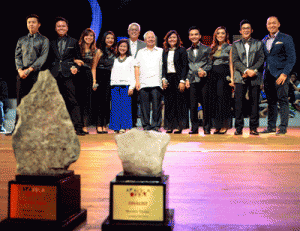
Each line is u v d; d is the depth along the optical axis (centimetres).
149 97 521
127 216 128
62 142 132
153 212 127
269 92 526
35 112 132
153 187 127
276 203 166
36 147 131
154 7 1020
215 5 1029
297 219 145
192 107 530
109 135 504
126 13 999
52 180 128
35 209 128
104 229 126
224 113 523
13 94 1040
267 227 136
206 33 1046
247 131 581
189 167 252
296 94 791
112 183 128
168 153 320
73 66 497
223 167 252
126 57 523
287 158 291
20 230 126
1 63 1027
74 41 507
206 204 164
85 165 260
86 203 166
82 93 533
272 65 507
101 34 970
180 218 146
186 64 521
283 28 1018
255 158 292
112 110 531
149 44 516
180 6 1027
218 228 135
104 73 532
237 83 504
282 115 513
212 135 506
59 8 971
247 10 1024
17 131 131
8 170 242
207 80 521
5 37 1012
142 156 131
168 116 545
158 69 514
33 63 468
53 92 134
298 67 1007
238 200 171
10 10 989
